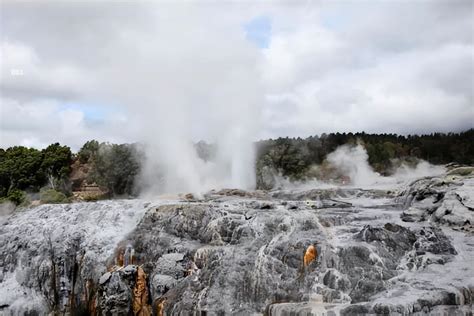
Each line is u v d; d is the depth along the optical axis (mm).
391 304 12461
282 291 14812
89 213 22609
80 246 20672
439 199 19797
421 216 18953
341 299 13969
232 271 15820
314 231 17156
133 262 19172
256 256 16016
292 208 20281
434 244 16031
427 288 13508
